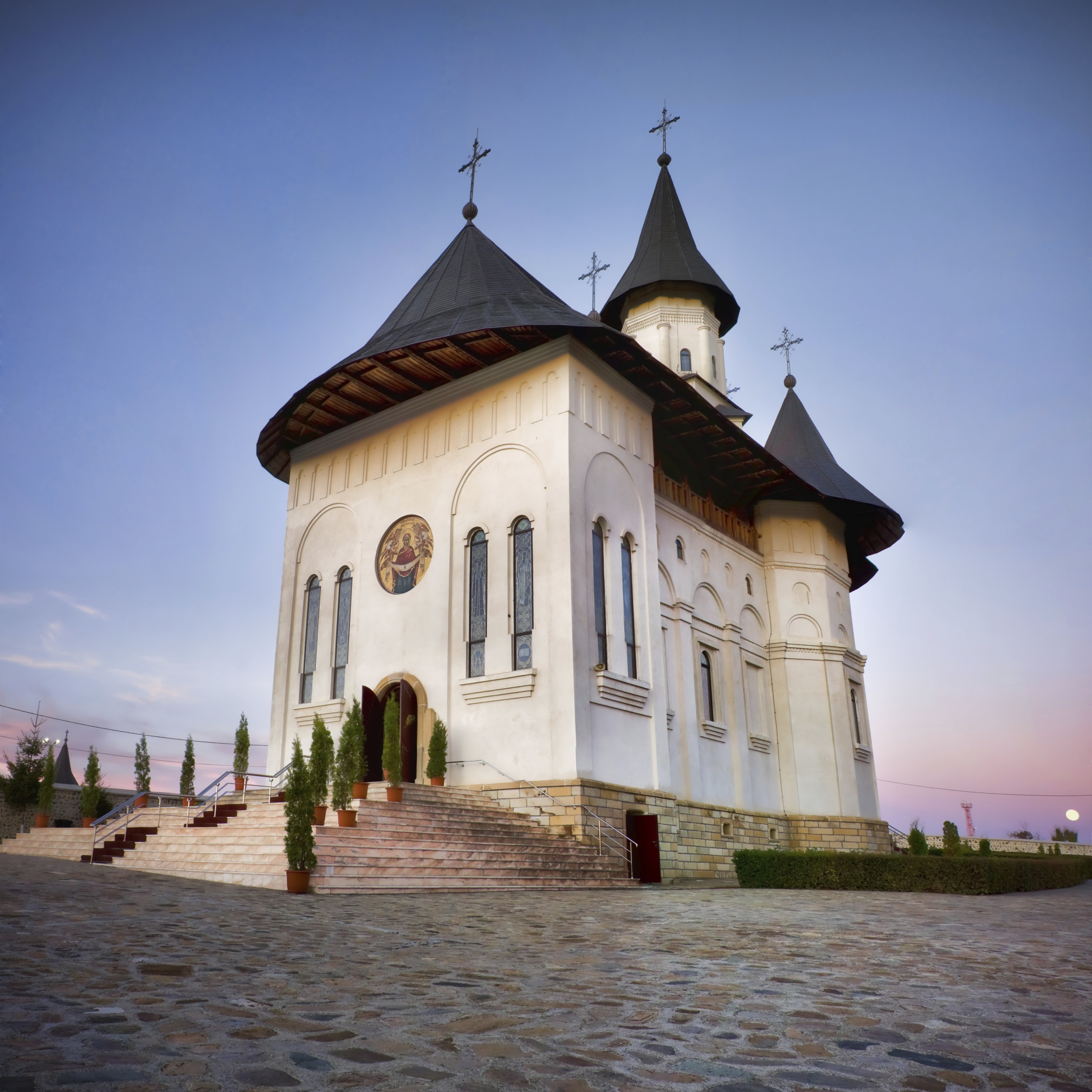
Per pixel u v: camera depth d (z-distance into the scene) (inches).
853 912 448.1
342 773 590.2
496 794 756.0
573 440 812.0
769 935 348.8
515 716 770.2
